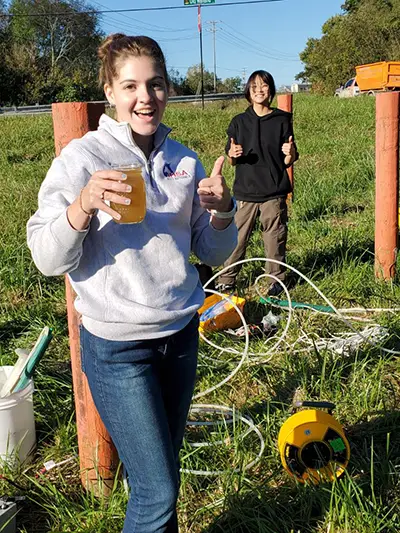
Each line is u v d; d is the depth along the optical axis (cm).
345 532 264
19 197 926
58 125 276
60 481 312
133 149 214
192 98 3575
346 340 445
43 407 369
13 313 523
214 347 457
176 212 215
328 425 294
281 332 476
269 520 274
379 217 554
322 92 4706
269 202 534
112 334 206
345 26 4688
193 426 356
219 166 215
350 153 1255
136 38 212
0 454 319
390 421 348
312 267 604
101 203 184
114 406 210
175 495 208
